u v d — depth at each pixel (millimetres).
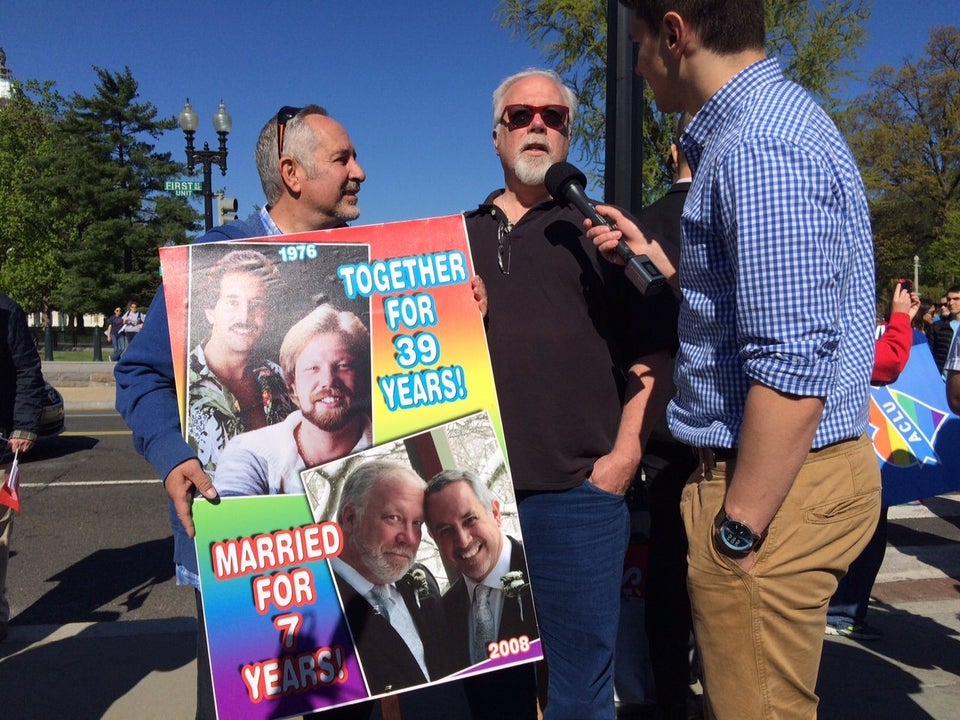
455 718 2953
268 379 1911
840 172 1482
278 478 1892
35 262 38344
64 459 8609
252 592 1865
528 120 2168
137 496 6910
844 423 1554
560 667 2145
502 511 1970
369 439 1938
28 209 38031
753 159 1445
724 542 1537
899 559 5242
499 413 1994
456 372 1988
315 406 1922
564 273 2104
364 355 1957
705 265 1592
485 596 1948
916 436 3822
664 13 1641
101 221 38781
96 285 37969
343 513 1912
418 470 1947
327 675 1883
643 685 2871
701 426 1647
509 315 2117
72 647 3584
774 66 1617
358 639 1896
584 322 2102
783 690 1599
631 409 2100
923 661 3441
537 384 2082
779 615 1566
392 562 1920
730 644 1612
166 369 2012
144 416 1926
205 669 2045
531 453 2078
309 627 1881
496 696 2312
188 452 1861
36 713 2939
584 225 2070
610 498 2096
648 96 14883
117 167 39156
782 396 1410
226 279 1924
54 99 43781
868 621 3967
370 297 1976
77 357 27859
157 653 3512
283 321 1932
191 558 2035
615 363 2160
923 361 3992
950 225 32906
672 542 2637
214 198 18672
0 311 3430
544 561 2123
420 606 1925
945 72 37406
